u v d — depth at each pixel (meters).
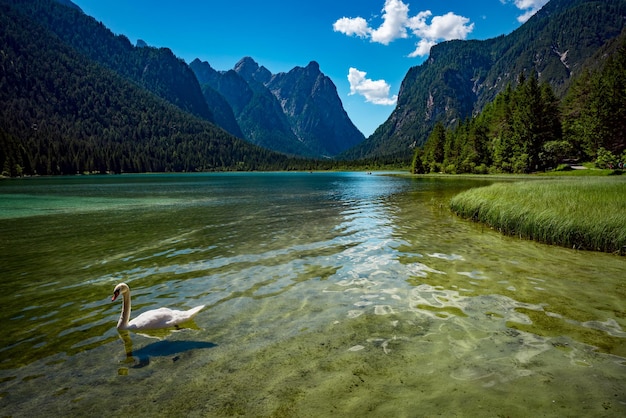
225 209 29.36
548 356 5.91
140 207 31.81
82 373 5.67
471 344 6.38
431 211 26.09
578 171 75.00
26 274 11.29
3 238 17.42
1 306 8.64
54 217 25.28
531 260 12.32
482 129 109.69
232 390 5.15
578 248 14.12
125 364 5.92
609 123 79.12
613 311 7.78
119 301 8.94
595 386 5.04
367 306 8.30
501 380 5.24
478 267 11.48
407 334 6.83
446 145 124.25
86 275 11.14
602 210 15.40
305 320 7.57
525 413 4.49
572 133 92.12
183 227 20.14
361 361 5.88
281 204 33.28
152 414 4.65
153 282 10.35
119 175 170.62
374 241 15.71
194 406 4.80
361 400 4.85
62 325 7.52
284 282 10.15
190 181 101.25
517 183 33.53
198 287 9.84
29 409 4.80
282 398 4.93
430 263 12.02
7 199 41.06
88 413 4.70
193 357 6.12
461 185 58.81
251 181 100.00
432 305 8.30
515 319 7.43
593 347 6.19
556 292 9.07
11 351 6.41
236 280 10.40
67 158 152.00
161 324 7.11
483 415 4.47
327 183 80.88
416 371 5.54
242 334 6.97
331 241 15.80
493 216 18.95
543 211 16.36
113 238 17.11
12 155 123.19
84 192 53.38
